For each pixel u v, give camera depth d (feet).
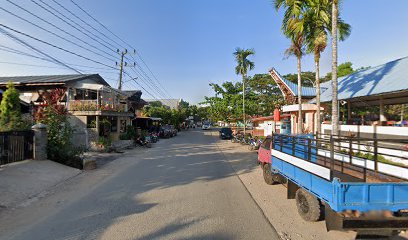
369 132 43.57
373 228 13.88
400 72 44.21
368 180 18.98
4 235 15.47
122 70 91.56
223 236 15.65
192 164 41.78
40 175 29.50
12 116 41.83
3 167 30.32
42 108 46.09
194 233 15.98
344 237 15.83
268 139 30.66
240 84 100.32
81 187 26.96
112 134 74.33
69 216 18.60
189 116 265.95
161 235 15.58
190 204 21.58
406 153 30.83
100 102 66.49
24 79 70.13
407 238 15.61
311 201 17.53
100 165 40.65
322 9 42.39
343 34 44.80
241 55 85.40
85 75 75.41
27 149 35.37
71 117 62.44
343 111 65.16
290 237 15.74
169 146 72.49
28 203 21.52
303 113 69.67
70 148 39.14
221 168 38.60
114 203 21.62
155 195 24.12
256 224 17.58
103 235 15.49
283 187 27.63
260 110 113.91
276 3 48.06
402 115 63.21
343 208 13.56
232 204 21.81
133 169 37.27
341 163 21.84
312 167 16.69
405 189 14.10
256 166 40.68
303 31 45.47
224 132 101.19
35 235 15.47
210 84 102.12
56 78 69.05
